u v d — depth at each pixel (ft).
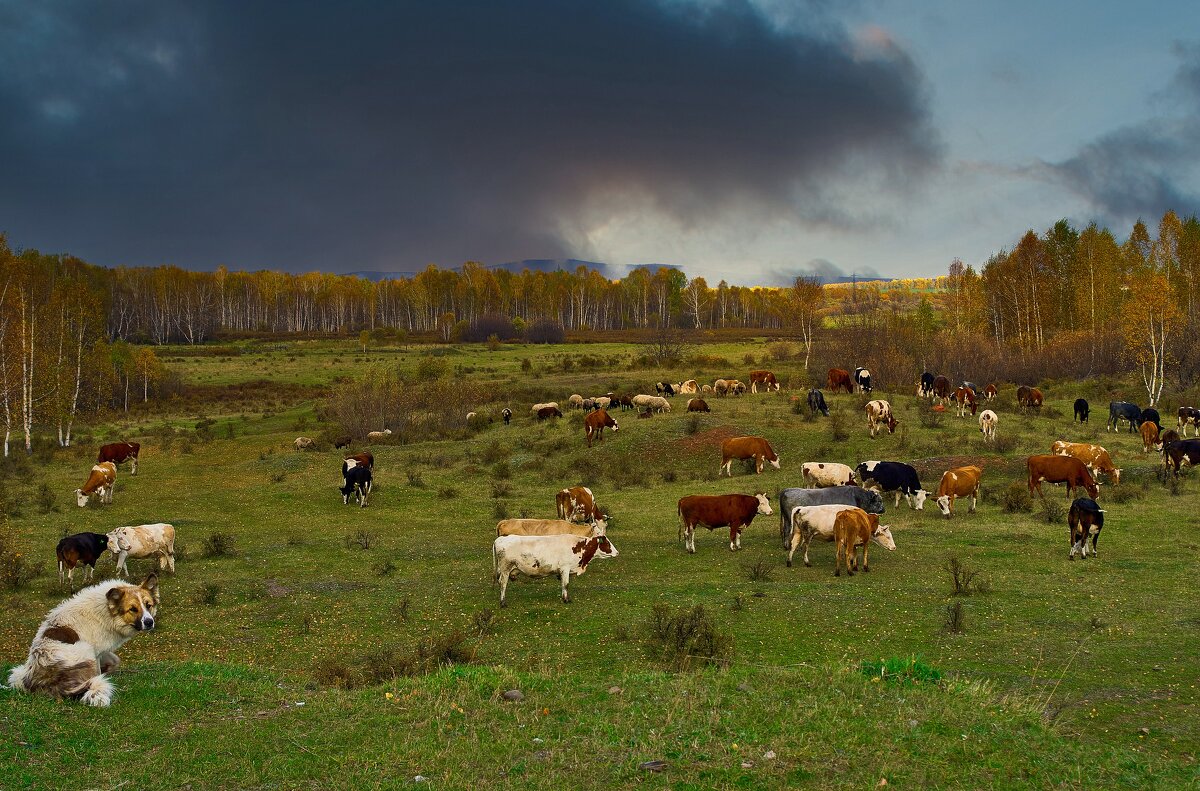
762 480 112.47
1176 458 97.81
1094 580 59.98
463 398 202.69
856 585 61.11
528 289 566.77
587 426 139.85
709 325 595.06
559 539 60.08
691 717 29.37
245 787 24.20
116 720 29.50
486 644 51.34
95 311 226.79
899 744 26.84
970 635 48.24
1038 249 287.07
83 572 71.41
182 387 275.80
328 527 95.55
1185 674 39.75
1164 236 256.52
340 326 540.11
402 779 24.57
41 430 201.16
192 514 103.91
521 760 25.98
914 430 135.85
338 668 42.34
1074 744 27.99
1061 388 199.41
